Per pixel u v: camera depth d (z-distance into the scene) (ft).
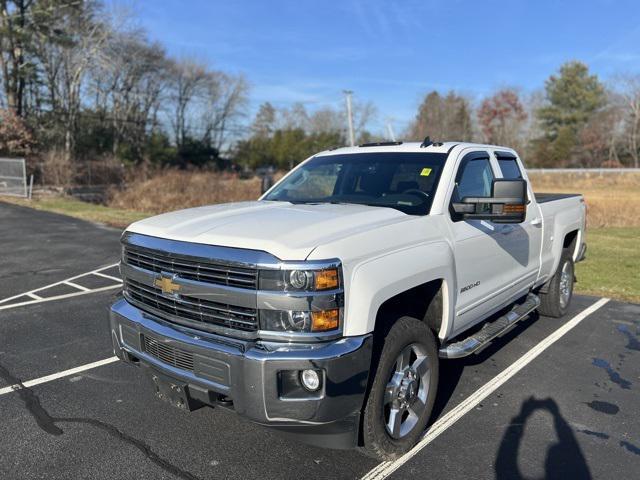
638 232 50.96
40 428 12.38
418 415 11.69
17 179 84.02
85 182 103.86
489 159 15.67
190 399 10.50
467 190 14.15
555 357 17.22
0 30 129.29
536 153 239.91
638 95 225.35
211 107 235.20
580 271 31.14
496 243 14.58
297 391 9.30
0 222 52.03
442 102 238.07
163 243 10.70
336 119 261.03
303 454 11.37
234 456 11.28
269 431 12.30
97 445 11.66
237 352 9.37
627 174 170.30
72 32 142.82
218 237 10.07
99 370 15.88
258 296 9.28
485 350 17.84
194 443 11.77
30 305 23.15
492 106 240.94
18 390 14.47
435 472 10.73
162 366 10.62
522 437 12.14
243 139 249.96
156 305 11.12
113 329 12.07
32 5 134.41
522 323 20.92
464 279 13.05
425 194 13.01
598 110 243.60
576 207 21.83
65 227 49.01
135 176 101.45
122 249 12.12
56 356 17.02
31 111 142.20
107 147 164.35
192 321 10.30
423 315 12.59
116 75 171.42
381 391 10.43
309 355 9.05
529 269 17.38
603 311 22.68
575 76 244.01
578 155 238.27
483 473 10.70
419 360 11.71
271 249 9.36
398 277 10.41
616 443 11.91
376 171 14.47
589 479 10.53
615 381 15.35
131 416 13.00
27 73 135.64
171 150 185.88
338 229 10.27
